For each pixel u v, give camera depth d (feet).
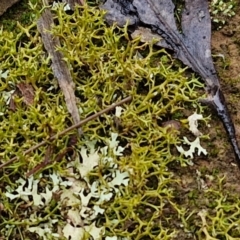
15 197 0.82
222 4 0.94
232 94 0.88
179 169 0.85
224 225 0.79
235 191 0.83
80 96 0.88
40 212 0.82
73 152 0.84
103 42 0.89
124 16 0.91
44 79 0.89
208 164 0.85
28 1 0.95
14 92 0.88
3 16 0.94
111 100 0.87
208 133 0.86
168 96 0.86
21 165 0.83
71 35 0.88
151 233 0.80
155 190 0.81
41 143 0.83
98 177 0.83
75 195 0.82
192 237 0.81
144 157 0.83
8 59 0.90
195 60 0.88
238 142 0.85
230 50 0.91
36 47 0.89
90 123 0.85
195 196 0.83
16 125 0.85
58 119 0.84
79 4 0.92
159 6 0.91
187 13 0.91
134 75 0.87
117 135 0.85
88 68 0.89
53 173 0.83
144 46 0.90
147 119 0.85
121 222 0.80
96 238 0.80
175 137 0.85
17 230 0.82
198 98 0.87
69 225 0.81
